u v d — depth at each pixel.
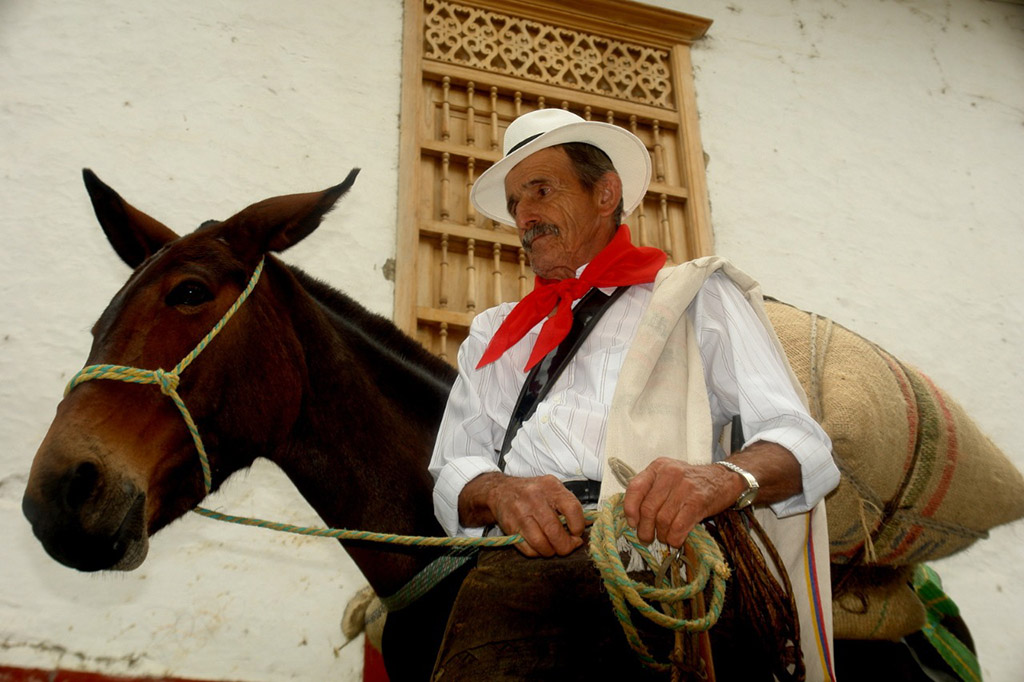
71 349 3.36
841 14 5.62
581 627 1.48
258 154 3.97
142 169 3.78
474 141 4.35
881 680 2.15
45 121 3.77
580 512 1.45
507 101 4.53
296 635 3.01
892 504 1.97
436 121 4.36
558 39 4.77
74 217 3.61
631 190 2.37
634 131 4.73
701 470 1.47
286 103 4.14
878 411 1.95
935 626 2.33
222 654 2.91
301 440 2.02
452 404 2.06
